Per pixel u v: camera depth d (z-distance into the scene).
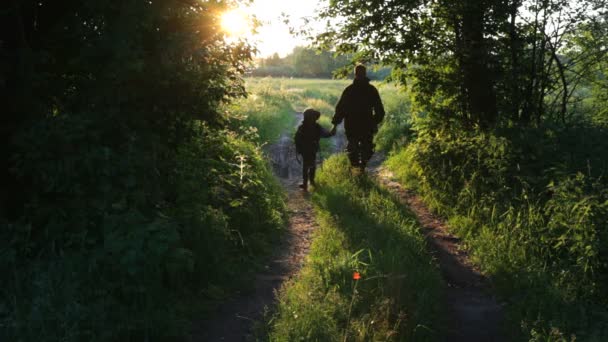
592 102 8.83
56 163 3.88
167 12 4.66
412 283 4.45
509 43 7.82
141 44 4.61
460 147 7.79
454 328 4.02
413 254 5.32
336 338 3.48
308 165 8.78
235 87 5.50
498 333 3.97
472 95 8.30
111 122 4.34
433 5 8.27
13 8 4.24
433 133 8.91
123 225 3.74
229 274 4.65
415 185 9.05
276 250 5.77
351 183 8.41
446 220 7.14
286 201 8.12
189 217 4.80
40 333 3.06
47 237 3.83
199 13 4.89
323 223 6.48
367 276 4.51
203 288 4.37
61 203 4.02
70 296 3.34
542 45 7.70
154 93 4.83
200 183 5.61
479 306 4.49
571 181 5.14
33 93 4.33
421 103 9.05
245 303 4.29
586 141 6.48
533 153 6.51
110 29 4.28
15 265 3.59
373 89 9.02
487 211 6.40
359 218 6.53
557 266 4.85
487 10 7.74
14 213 4.15
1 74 4.03
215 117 5.54
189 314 3.93
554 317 3.96
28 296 3.38
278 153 12.53
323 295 4.21
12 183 4.31
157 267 3.79
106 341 3.16
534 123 7.52
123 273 3.61
